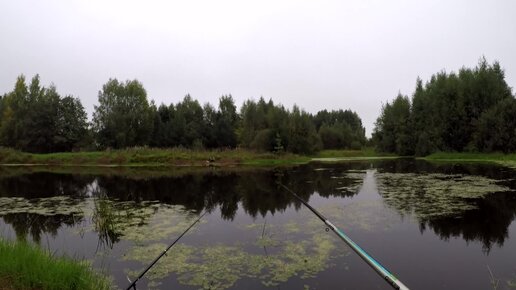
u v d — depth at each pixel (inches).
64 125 1720.0
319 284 208.7
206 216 401.7
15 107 1770.4
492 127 1241.4
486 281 209.3
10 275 172.2
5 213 424.5
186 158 1199.6
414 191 522.3
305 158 1488.7
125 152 1241.4
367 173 831.7
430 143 1541.6
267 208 440.8
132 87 1829.5
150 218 394.9
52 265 184.9
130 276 228.7
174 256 265.9
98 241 308.7
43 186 662.5
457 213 376.2
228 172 916.0
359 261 245.3
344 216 381.7
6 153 1312.7
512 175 691.4
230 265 244.5
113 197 539.2
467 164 1023.0
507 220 342.3
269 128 1561.3
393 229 324.8
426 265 235.9
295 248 277.0
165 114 2281.0
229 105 2347.4
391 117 1959.9
